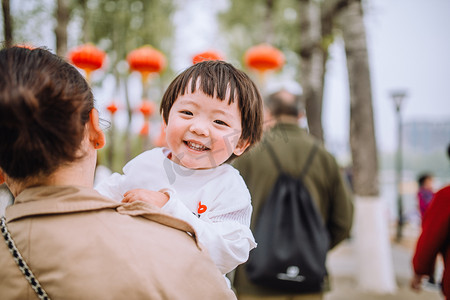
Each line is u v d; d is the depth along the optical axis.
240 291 2.19
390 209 11.96
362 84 4.82
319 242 2.10
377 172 4.88
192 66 1.16
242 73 1.18
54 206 0.75
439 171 9.45
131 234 0.75
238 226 1.05
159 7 9.92
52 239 0.72
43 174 0.76
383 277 4.76
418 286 2.37
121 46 9.29
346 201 2.36
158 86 11.58
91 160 0.85
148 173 1.24
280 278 2.07
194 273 0.76
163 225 0.82
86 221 0.75
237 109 1.13
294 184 2.22
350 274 5.66
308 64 6.61
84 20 6.24
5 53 0.74
